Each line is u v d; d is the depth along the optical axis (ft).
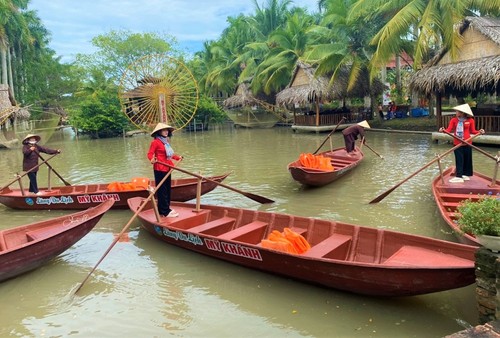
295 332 13.25
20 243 19.36
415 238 15.62
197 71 139.13
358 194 29.81
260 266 16.89
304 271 15.35
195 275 17.58
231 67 116.37
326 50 70.64
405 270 12.76
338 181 34.22
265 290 16.03
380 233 16.74
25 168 30.81
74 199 28.17
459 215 16.37
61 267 19.11
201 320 14.23
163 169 22.52
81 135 104.37
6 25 101.45
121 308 15.25
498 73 42.80
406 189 30.58
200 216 22.50
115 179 41.42
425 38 53.01
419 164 39.83
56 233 17.93
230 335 13.28
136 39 118.62
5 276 17.29
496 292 10.75
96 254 20.42
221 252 17.99
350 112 81.30
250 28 121.49
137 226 24.54
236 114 103.30
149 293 16.26
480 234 11.09
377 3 60.75
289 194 30.91
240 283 16.70
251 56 110.52
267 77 99.30
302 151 54.34
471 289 15.21
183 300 15.64
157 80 55.31
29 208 29.68
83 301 15.87
